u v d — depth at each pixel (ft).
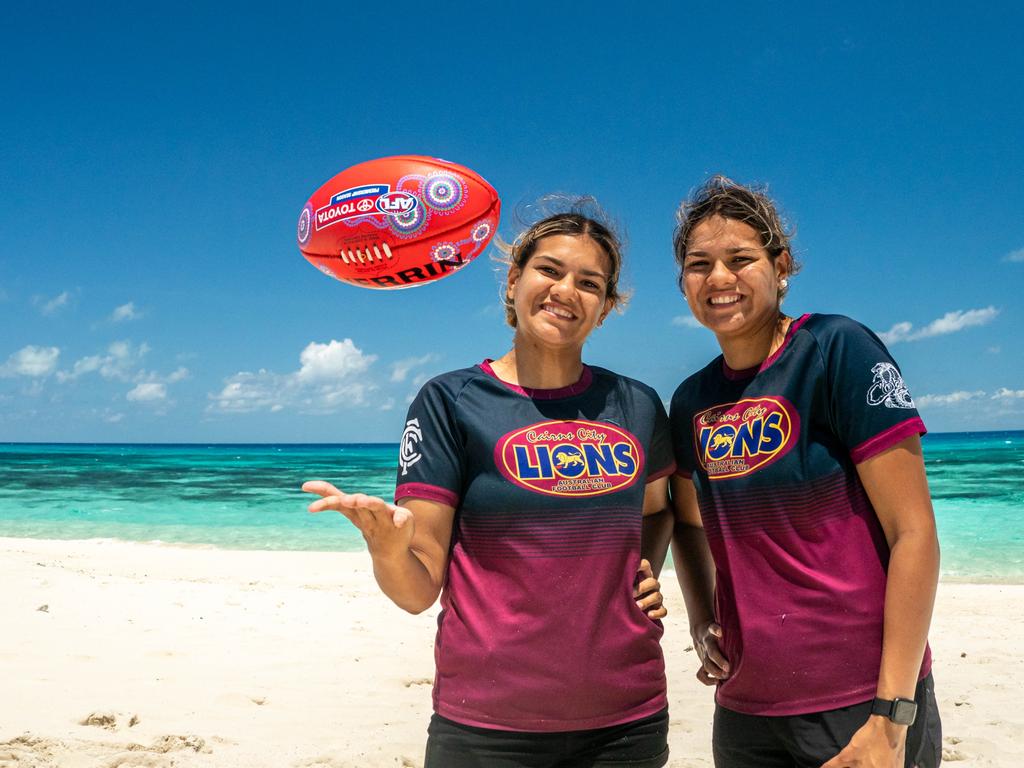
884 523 8.05
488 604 8.31
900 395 7.98
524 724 8.05
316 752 14.48
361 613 26.35
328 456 229.25
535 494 8.35
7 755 13.12
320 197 10.80
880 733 7.61
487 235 10.70
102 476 124.26
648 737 8.38
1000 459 126.41
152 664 19.53
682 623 25.53
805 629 8.05
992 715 16.87
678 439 9.32
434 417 8.82
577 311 8.71
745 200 8.82
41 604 24.35
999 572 38.11
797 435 8.27
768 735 8.36
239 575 34.55
